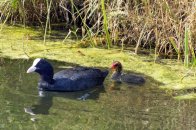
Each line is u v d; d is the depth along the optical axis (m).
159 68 11.78
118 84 10.97
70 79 10.72
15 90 10.33
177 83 10.96
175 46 11.96
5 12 14.60
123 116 9.22
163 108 9.65
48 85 10.56
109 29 13.59
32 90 10.43
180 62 12.14
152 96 10.24
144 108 9.62
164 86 10.80
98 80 10.98
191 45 11.64
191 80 11.12
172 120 9.10
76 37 13.91
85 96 10.33
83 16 14.57
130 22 13.30
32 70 10.58
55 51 12.75
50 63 11.72
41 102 9.84
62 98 10.19
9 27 14.45
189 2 12.14
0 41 13.31
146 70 11.70
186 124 8.93
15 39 13.52
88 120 9.01
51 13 14.84
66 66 11.79
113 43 13.37
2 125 8.70
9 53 12.47
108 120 9.02
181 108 9.66
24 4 14.60
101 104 9.80
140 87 10.75
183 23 12.12
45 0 14.60
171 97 10.21
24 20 14.27
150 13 12.57
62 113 9.31
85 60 12.23
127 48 13.07
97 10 13.46
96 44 13.23
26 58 12.20
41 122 8.87
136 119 9.10
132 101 9.97
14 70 11.41
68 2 14.69
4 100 9.80
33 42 13.36
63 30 14.52
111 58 12.38
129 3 13.08
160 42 12.81
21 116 9.12
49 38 13.73
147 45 13.14
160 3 12.35
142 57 12.49
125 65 11.98
